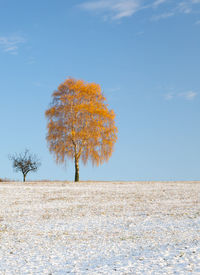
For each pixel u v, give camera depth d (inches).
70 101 1978.3
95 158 1957.4
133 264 420.2
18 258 493.7
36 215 895.7
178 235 602.9
